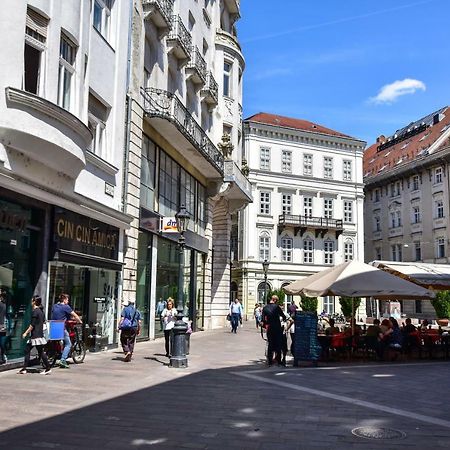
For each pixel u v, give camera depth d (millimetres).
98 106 15961
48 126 11492
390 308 42344
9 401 8078
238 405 8258
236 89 32062
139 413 7547
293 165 53531
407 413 7871
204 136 24734
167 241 22703
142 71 19156
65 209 13422
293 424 7059
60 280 13461
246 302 49719
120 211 16609
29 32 11688
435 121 61906
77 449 5750
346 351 16375
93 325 15273
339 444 6125
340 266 15984
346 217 55062
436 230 52531
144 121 19531
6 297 11508
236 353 16609
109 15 16812
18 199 11586
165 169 22328
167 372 11766
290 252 52062
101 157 16141
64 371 11328
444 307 39125
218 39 30828
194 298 26672
